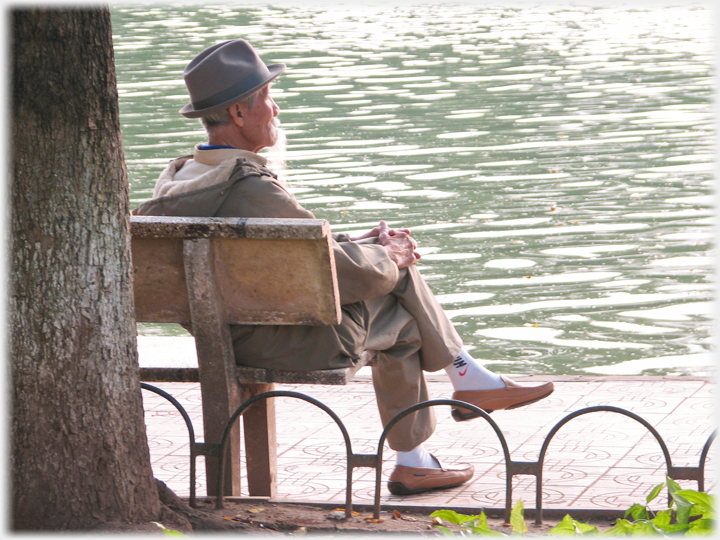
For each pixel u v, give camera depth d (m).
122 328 9.05
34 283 8.73
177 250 10.40
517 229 28.02
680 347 19.33
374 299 11.19
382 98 52.44
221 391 10.57
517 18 93.31
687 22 86.25
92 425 8.85
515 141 40.94
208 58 10.98
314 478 12.66
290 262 10.06
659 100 49.91
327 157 38.38
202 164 10.99
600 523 10.03
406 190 32.88
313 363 10.49
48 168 8.73
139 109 50.25
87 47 8.79
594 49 70.38
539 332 20.41
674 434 13.81
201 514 9.67
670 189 32.16
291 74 61.34
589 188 32.66
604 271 24.11
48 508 8.77
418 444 11.75
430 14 98.31
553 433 9.76
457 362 12.34
